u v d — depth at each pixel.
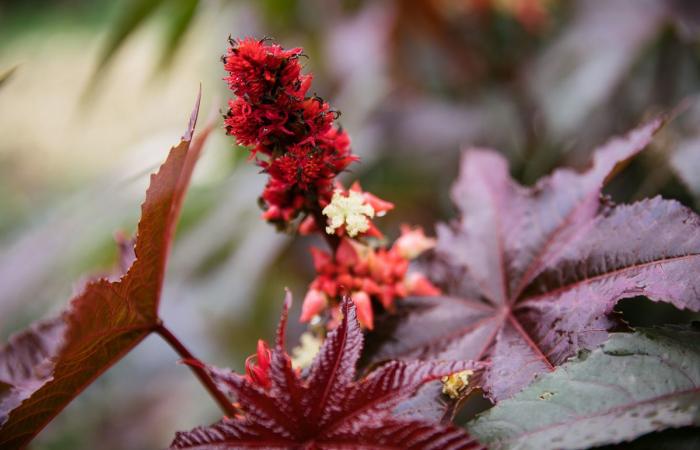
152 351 1.13
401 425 0.37
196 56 1.29
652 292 0.40
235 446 0.38
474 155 0.50
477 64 0.77
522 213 0.47
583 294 0.42
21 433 0.42
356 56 0.86
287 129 0.41
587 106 0.63
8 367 0.48
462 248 0.47
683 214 0.41
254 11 0.91
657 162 0.58
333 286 0.44
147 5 0.71
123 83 1.57
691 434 0.36
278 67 0.40
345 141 0.42
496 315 0.45
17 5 2.27
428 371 0.38
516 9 0.71
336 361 0.38
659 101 0.63
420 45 0.82
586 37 0.65
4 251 0.72
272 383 0.38
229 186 0.77
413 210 0.79
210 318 0.88
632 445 0.36
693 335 0.38
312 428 0.38
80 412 0.92
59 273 0.78
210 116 0.47
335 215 0.42
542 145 0.65
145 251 0.43
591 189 0.45
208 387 0.46
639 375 0.37
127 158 0.83
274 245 0.67
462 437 0.36
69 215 0.69
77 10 2.21
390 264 0.45
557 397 0.37
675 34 0.63
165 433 0.99
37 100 1.84
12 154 1.63
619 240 0.42
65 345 0.40
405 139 0.79
